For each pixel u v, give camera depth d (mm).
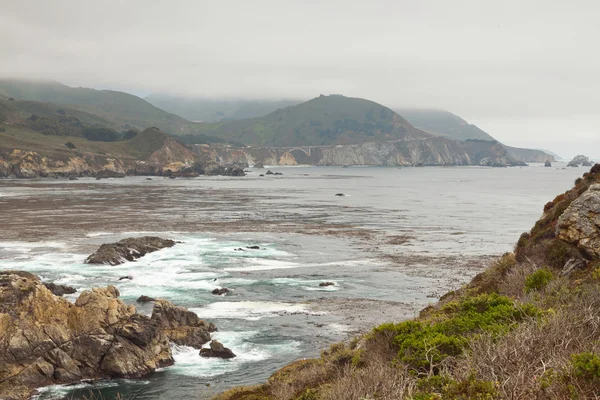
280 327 39938
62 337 31578
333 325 40375
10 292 32094
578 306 16531
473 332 18375
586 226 27641
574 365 10898
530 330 13352
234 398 23328
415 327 19719
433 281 55125
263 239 81375
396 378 13445
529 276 25594
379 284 53594
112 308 33594
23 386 28875
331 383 18094
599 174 34031
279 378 24453
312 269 60375
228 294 49125
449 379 12969
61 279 53625
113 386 29953
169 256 66625
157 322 34500
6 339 30297
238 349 35562
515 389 10656
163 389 29516
